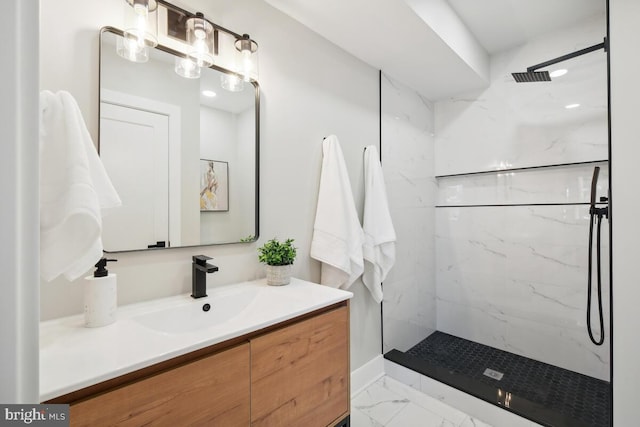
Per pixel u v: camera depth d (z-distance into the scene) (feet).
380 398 6.19
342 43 6.05
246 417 2.97
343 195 5.58
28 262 1.19
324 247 5.32
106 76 3.41
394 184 7.52
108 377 2.12
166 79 3.87
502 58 7.81
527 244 7.44
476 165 8.24
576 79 6.70
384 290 7.18
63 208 2.48
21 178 1.17
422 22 5.36
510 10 6.35
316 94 5.73
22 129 1.17
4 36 1.13
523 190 7.51
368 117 6.84
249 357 3.00
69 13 3.18
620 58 3.89
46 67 3.04
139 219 3.64
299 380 3.50
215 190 4.33
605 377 6.34
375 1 4.81
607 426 4.95
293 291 4.24
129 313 3.29
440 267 9.00
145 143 3.70
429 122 8.83
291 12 5.14
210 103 4.29
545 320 7.18
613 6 3.95
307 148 5.56
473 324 8.38
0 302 1.12
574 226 6.77
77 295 3.18
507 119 7.70
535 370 6.83
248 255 4.71
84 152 2.64
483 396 5.55
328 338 3.89
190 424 2.57
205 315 3.74
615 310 3.92
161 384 2.41
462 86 8.11
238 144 4.59
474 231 8.33
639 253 3.75
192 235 4.09
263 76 4.92
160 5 3.80
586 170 6.61
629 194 3.82
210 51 3.97
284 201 5.21
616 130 3.91
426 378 6.32
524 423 5.04
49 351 2.43
